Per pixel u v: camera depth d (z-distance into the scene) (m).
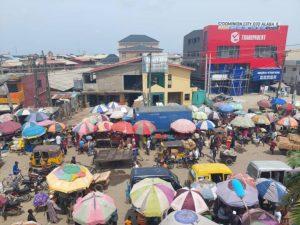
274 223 13.18
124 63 45.19
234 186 15.49
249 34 59.22
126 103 47.31
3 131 28.92
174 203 14.39
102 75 45.97
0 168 24.39
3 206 17.22
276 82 62.66
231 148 28.58
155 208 14.11
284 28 60.19
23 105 40.12
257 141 29.92
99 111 36.22
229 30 58.44
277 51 60.75
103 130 28.52
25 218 17.30
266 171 19.06
